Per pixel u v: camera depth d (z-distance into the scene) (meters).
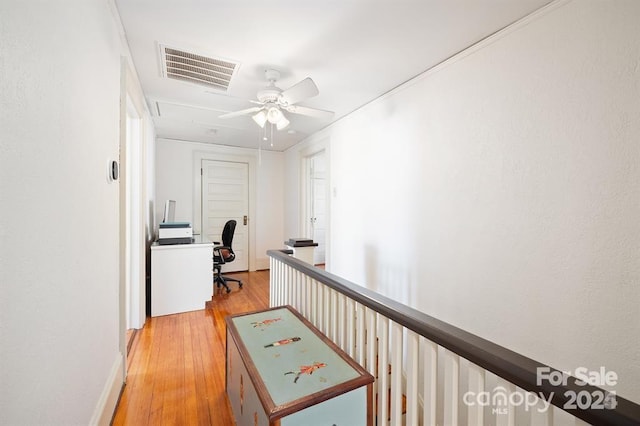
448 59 2.01
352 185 3.20
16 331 0.73
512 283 1.63
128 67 1.98
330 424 1.11
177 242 3.34
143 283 2.86
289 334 1.61
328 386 1.15
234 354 1.60
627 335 1.21
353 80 2.38
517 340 1.60
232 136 4.42
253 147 5.24
